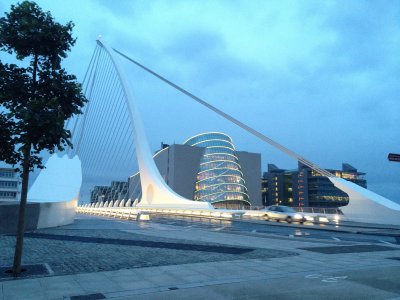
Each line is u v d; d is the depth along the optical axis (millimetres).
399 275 8789
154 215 41906
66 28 8914
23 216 8602
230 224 29312
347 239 19125
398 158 16453
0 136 8055
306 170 166125
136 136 52938
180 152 122750
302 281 8000
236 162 130375
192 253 12148
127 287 7344
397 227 27266
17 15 8672
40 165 8680
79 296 6641
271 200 182125
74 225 24281
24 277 8133
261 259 11070
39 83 8789
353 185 35156
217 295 6766
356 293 6949
